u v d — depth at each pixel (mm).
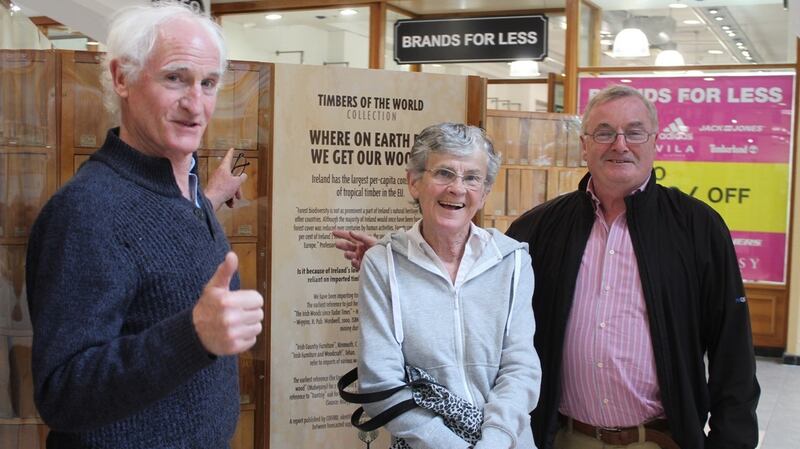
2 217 2264
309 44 8344
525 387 1881
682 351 2201
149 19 1517
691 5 7309
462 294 1934
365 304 1924
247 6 8547
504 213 5340
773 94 7223
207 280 1546
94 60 2303
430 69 8000
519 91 7785
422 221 2018
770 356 7406
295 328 2572
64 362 1319
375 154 2604
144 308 1458
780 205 7281
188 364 1278
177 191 1561
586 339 2240
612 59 7617
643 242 2221
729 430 2229
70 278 1356
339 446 2646
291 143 2521
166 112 1521
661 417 2236
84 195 1417
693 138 7469
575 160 5441
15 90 2260
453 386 1873
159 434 1479
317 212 2562
